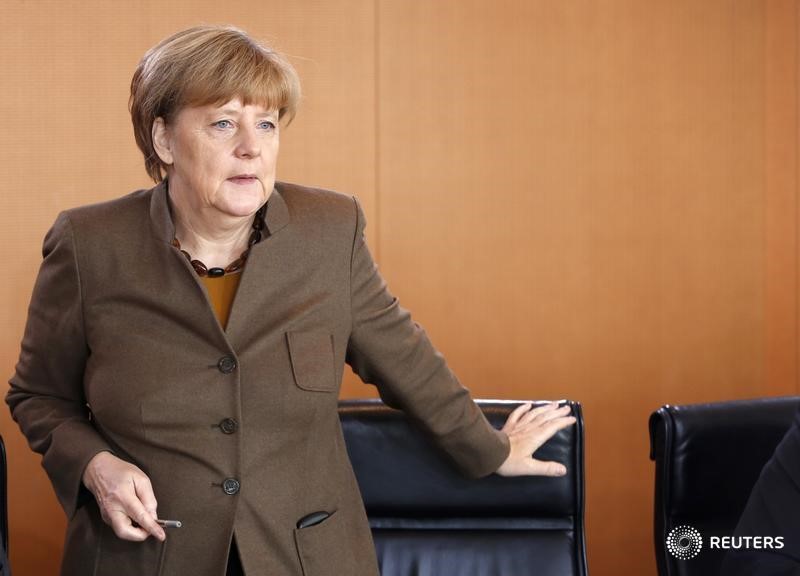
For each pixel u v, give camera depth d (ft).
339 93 15.72
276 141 7.91
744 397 16.49
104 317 8.05
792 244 16.22
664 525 9.39
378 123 15.80
